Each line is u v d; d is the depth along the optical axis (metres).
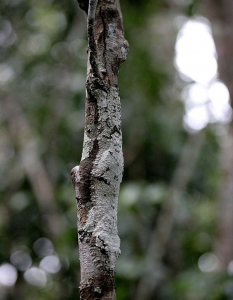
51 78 5.31
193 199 5.82
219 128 5.93
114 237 1.55
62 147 5.24
